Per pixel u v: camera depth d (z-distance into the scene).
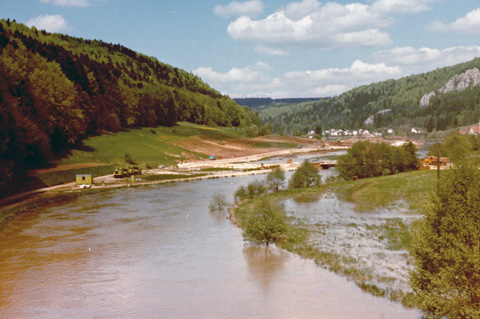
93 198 76.62
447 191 22.97
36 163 103.06
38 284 31.80
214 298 28.77
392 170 105.25
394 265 34.59
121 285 31.50
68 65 153.25
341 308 26.61
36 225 52.94
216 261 37.19
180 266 35.91
